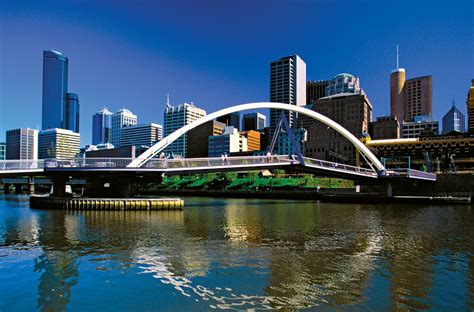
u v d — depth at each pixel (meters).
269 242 25.72
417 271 18.30
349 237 27.97
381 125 188.25
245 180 102.31
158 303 14.16
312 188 93.12
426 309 13.51
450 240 26.86
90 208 48.28
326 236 28.39
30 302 14.35
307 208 55.91
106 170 46.03
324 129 165.75
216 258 20.89
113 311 13.51
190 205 61.66
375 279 16.94
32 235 28.41
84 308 13.77
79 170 46.00
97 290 15.62
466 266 19.25
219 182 105.62
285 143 176.38
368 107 199.38
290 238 27.39
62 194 52.06
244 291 15.35
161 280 16.84
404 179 70.88
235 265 19.33
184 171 49.56
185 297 14.75
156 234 28.97
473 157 121.56
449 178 76.56
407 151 131.62
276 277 17.22
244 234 29.12
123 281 16.75
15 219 38.41
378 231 31.12
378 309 13.48
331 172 64.31
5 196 89.44
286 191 87.12
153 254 21.88
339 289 15.57
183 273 17.92
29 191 118.06
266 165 55.44
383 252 22.58
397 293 15.16
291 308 13.64
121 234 28.94
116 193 51.78
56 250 23.02
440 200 63.62
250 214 45.47
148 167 46.59
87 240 26.33
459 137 138.38
